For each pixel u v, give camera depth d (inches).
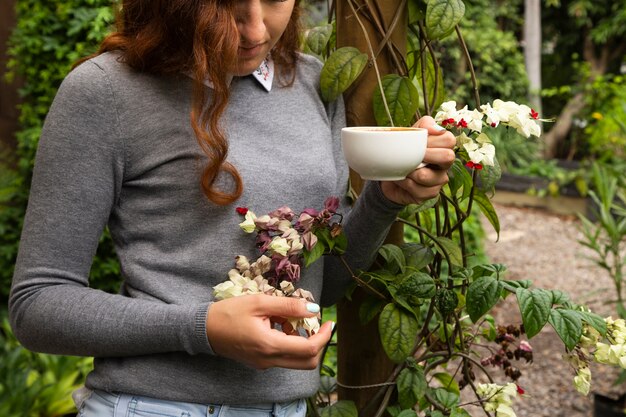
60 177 42.4
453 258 55.1
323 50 59.9
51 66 144.6
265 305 39.9
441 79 59.0
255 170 44.6
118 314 41.8
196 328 40.8
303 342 39.6
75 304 41.9
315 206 46.8
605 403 110.3
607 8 354.0
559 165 326.6
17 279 42.8
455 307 52.6
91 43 139.5
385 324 52.0
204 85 43.8
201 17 40.8
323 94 51.6
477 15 322.7
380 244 51.0
